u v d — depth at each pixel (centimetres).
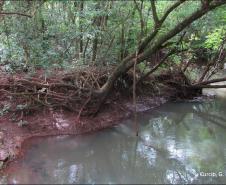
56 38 1130
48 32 1114
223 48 1350
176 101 1395
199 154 906
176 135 1046
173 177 785
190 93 1433
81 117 1036
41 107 1015
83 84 1050
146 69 1315
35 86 1012
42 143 909
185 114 1263
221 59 1464
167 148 943
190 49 1359
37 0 1101
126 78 1216
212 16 1186
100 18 1201
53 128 976
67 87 1051
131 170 817
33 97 1000
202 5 849
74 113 1040
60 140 935
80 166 822
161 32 1142
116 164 845
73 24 1145
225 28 1314
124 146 950
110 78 1020
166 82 1405
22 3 1088
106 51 1178
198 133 1070
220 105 1372
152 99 1322
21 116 972
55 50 1124
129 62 988
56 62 1108
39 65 1107
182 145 965
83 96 1048
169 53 1189
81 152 888
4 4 1055
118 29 1211
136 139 998
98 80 1098
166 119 1203
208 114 1269
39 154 851
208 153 912
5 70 1088
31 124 965
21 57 1113
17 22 1077
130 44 1208
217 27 1332
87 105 1052
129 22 1191
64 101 1029
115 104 1159
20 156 825
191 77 1514
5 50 1116
